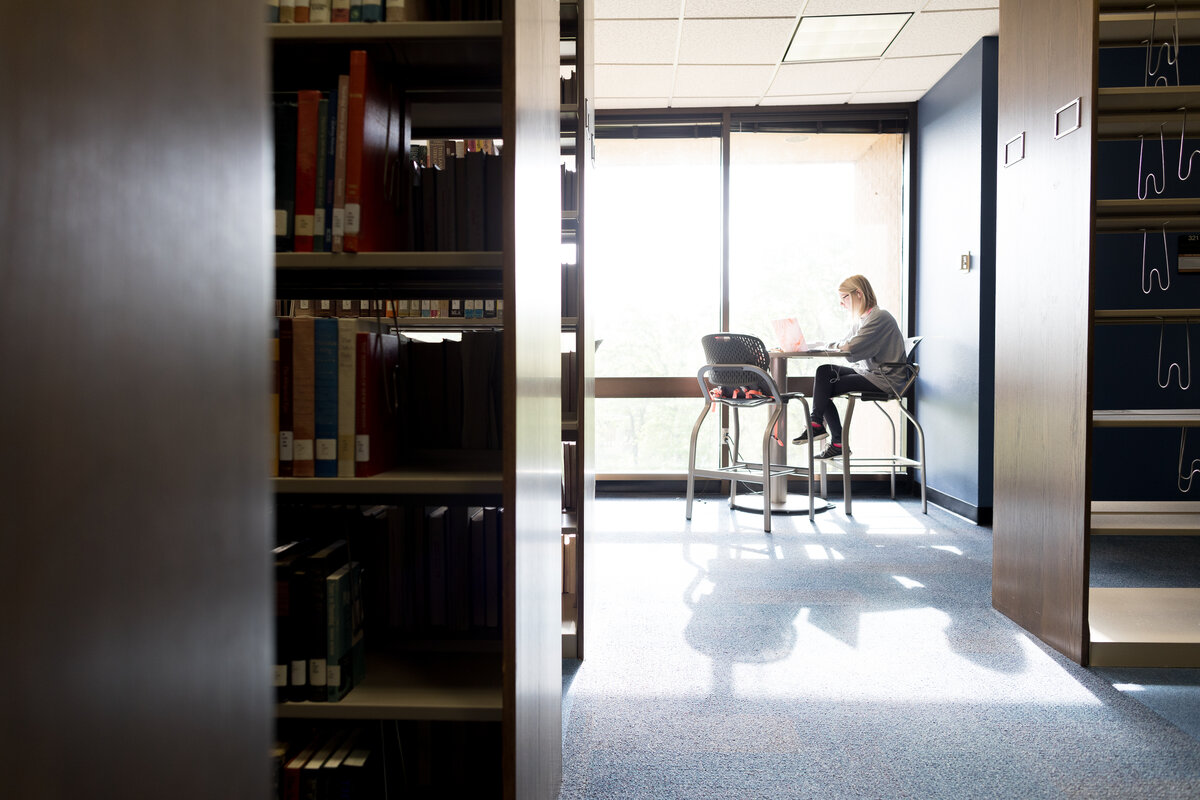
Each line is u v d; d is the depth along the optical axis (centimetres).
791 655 226
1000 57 264
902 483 511
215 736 36
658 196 516
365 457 124
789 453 516
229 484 38
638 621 258
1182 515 232
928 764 162
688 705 193
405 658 142
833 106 505
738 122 512
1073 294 216
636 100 493
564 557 258
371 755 135
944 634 243
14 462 27
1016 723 181
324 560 123
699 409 520
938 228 463
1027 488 245
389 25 121
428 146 236
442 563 145
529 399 124
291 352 123
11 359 27
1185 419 219
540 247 135
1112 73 385
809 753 168
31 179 28
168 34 34
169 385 34
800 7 366
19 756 27
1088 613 215
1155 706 190
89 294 30
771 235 514
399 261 121
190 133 35
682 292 518
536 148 130
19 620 27
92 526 30
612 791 152
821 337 514
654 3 363
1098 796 150
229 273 38
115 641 31
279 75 142
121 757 31
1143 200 206
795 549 357
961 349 430
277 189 124
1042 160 233
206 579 36
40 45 28
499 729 142
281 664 122
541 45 135
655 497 498
